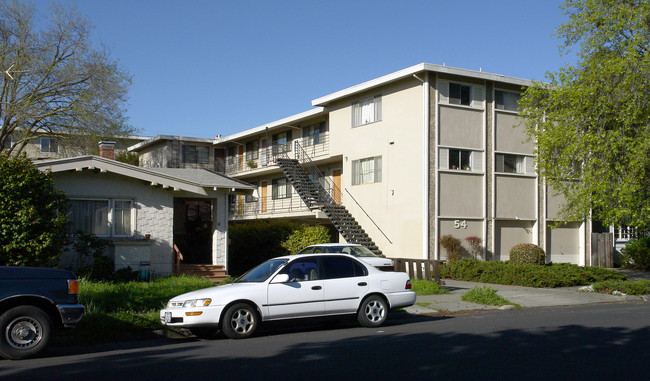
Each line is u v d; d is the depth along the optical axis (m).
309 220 35.19
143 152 49.22
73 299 9.84
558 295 19.52
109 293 14.15
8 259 14.52
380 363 8.58
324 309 12.02
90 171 19.44
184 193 21.88
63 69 29.48
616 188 20.95
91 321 11.77
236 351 9.88
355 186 32.19
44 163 18.30
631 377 7.62
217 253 22.39
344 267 12.55
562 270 22.61
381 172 30.48
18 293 9.27
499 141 30.14
